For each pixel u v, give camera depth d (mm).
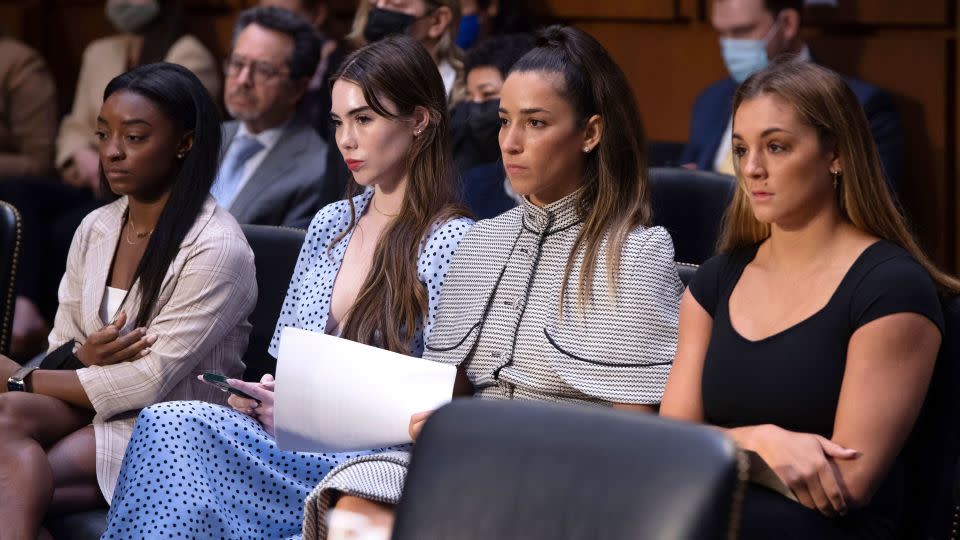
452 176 9047
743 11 13477
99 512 8820
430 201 8883
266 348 9914
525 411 5191
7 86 17656
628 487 4832
